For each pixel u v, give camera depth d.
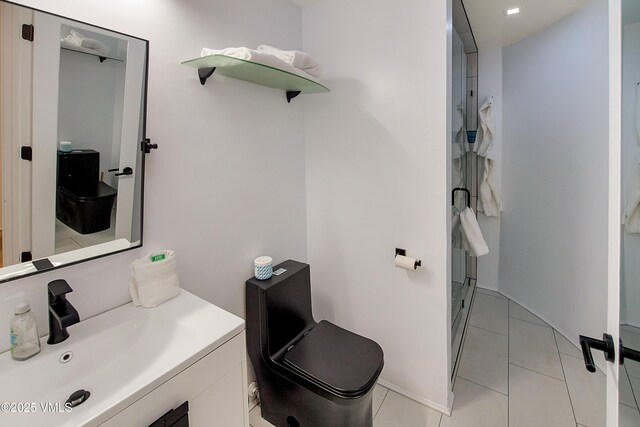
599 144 1.88
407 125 1.54
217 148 1.38
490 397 1.73
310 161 1.90
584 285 2.05
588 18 1.93
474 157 2.91
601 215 1.89
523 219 2.63
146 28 1.09
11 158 0.83
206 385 0.90
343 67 1.70
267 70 1.31
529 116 2.50
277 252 1.76
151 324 1.06
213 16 1.32
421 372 1.66
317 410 1.32
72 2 0.92
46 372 0.84
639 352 0.66
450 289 1.61
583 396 1.72
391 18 1.52
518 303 2.75
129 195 1.08
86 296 1.01
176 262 1.25
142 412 0.75
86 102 0.95
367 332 1.83
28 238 0.88
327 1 1.72
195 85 1.27
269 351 1.48
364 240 1.76
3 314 0.86
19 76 0.83
